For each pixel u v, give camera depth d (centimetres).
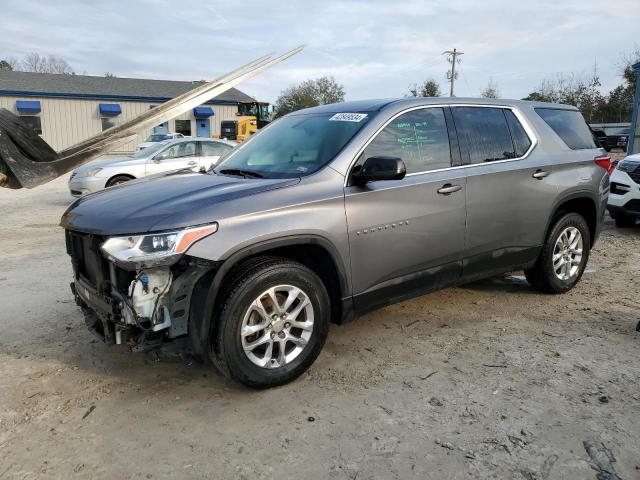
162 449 277
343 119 400
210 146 1251
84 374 360
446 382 345
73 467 263
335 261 348
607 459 265
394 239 376
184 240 294
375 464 263
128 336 309
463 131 430
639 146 1755
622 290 535
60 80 4106
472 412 308
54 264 655
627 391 330
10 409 315
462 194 411
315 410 313
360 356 384
